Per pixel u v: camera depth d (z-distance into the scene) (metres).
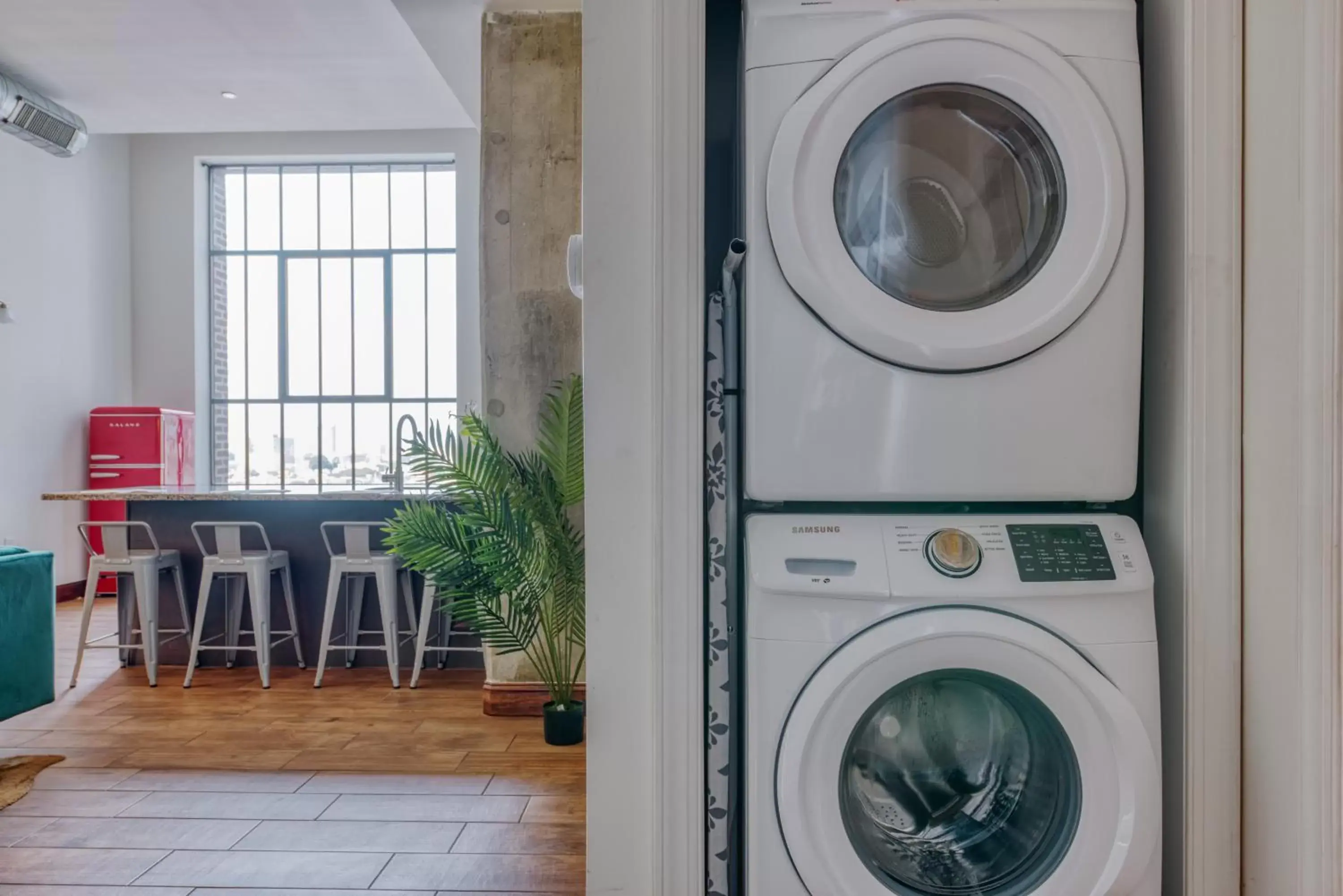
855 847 1.18
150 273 7.12
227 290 7.49
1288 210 1.12
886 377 1.21
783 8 1.22
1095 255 1.20
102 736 3.05
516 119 3.27
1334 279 1.06
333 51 4.16
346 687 3.77
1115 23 1.22
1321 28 1.06
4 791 2.53
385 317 7.62
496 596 2.97
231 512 4.18
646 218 1.28
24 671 2.88
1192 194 1.21
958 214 1.25
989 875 1.19
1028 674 1.13
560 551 3.00
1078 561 1.18
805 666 1.15
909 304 1.22
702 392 1.26
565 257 3.28
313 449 7.61
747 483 1.25
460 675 4.00
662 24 1.26
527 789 2.53
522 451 3.27
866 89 1.19
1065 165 1.21
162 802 2.43
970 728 1.23
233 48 4.12
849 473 1.22
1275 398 1.15
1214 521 1.21
